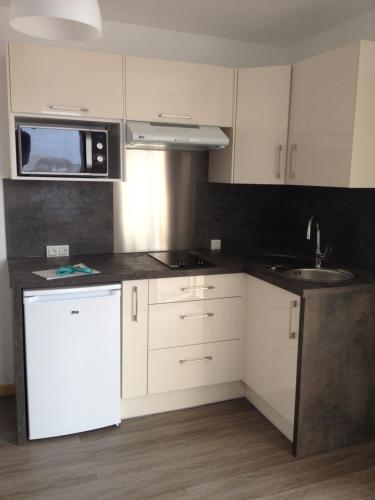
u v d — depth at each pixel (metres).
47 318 2.27
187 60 3.07
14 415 2.69
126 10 2.64
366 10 2.61
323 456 2.34
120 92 2.55
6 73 2.46
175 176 3.13
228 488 2.09
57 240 2.91
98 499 2.00
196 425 2.61
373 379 2.42
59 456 2.29
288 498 2.03
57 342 2.31
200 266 2.65
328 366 2.29
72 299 2.31
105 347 2.43
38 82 2.39
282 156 2.79
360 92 2.19
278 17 2.73
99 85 2.51
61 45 2.76
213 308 2.69
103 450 2.35
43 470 2.18
